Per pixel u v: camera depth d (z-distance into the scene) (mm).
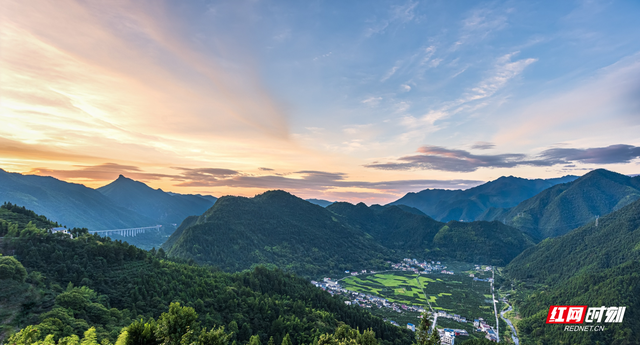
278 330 132500
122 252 159750
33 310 106188
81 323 101250
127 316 117938
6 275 112062
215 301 144000
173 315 68750
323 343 89562
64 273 134125
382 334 164000
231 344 117000
